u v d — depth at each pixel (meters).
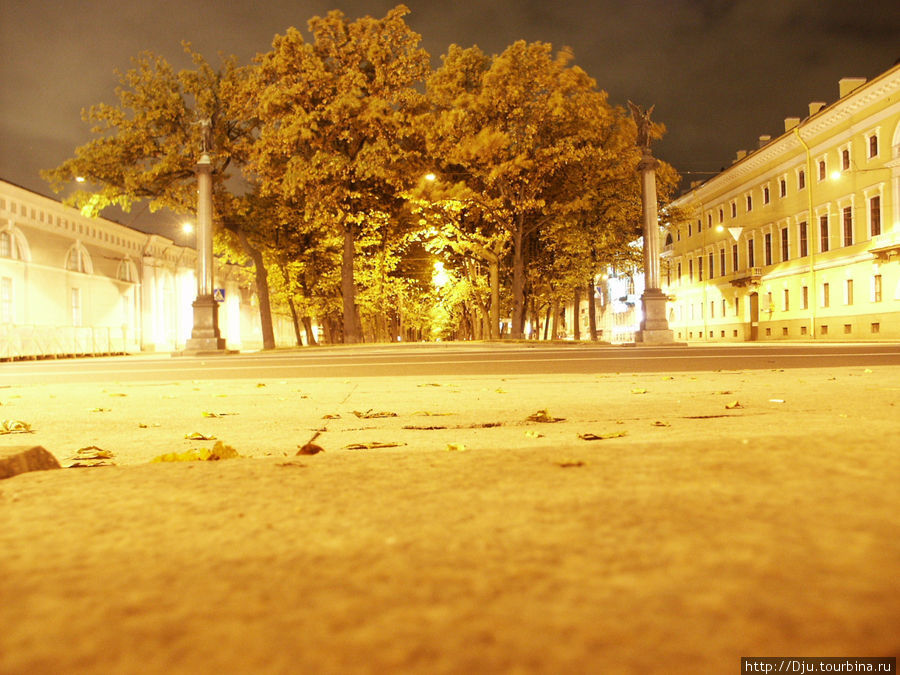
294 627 0.88
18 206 35.81
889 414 4.62
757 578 0.97
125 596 1.01
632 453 2.07
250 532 1.39
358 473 2.06
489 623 0.87
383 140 29.00
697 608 0.87
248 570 1.13
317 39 30.12
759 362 12.16
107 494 1.86
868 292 39.38
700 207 63.59
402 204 34.22
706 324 62.66
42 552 1.26
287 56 29.41
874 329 38.88
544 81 29.44
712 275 61.62
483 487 1.75
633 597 0.93
